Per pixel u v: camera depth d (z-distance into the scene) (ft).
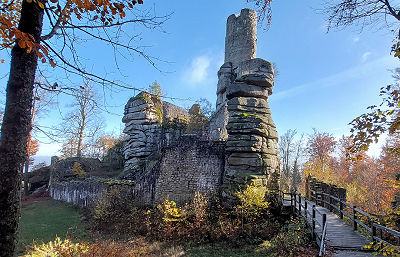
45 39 14.74
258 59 57.11
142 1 13.07
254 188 41.37
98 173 90.33
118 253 30.22
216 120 63.36
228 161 47.19
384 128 15.53
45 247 27.96
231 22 77.97
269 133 48.19
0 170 13.44
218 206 43.68
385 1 17.11
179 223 41.88
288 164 136.15
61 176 91.40
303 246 29.12
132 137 75.20
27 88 14.25
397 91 15.49
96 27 14.58
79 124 94.63
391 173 54.90
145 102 76.07
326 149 138.31
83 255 26.63
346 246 26.22
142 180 55.93
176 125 79.77
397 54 13.87
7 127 13.75
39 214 62.80
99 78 15.34
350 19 18.20
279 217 41.65
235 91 50.62
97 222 50.78
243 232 37.78
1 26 12.38
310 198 56.18
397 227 28.25
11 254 13.21
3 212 13.23
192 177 51.49
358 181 103.50
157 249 36.99
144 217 47.67
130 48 15.44
